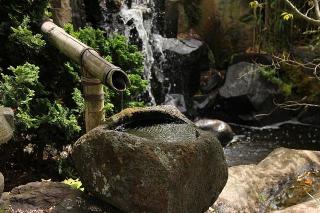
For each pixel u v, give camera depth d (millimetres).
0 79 3717
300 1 6871
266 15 7160
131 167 2322
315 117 6652
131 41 5996
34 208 2578
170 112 2729
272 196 4035
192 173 2365
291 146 5945
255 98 6590
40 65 3770
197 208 2533
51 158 3805
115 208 2549
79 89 3842
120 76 2781
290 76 6797
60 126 3418
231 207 3553
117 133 2387
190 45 7129
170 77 6863
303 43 7105
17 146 3604
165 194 2279
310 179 4320
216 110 6945
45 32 3652
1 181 2281
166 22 7578
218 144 2564
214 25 7730
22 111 3279
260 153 5715
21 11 3754
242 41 7539
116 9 5840
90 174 2508
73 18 4996
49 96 3760
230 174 4047
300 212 3197
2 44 3730
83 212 2545
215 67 7766
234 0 7484
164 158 2281
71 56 3225
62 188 2760
